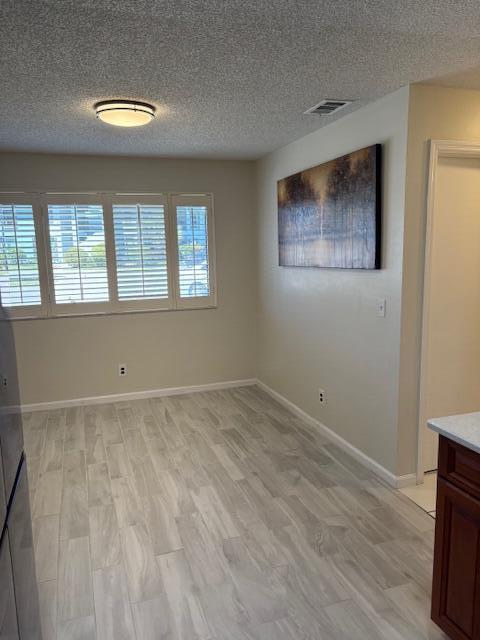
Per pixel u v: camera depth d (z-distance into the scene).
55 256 4.38
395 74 2.45
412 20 1.87
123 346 4.71
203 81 2.51
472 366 3.08
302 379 4.13
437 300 2.92
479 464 1.55
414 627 1.84
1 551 1.19
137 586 2.10
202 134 3.64
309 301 3.90
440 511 1.73
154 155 4.42
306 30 1.95
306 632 1.83
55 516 2.68
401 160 2.69
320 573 2.16
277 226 4.40
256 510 2.71
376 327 3.03
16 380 1.61
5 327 1.45
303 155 3.82
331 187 3.38
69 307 4.49
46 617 1.93
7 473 1.34
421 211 2.72
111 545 2.40
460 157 2.82
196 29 1.92
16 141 3.71
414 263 2.76
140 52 2.13
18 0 1.66
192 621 1.90
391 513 2.64
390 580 2.11
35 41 2.00
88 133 3.52
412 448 2.94
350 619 1.89
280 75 2.45
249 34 1.97
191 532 2.50
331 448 3.54
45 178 4.26
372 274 3.03
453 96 2.67
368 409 3.17
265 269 4.81
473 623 1.62
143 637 1.83
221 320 5.02
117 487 3.00
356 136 3.10
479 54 2.21
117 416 4.32
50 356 4.50
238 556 2.29
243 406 4.55
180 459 3.39
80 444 3.69
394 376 2.88
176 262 4.77
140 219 4.57
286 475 3.12
